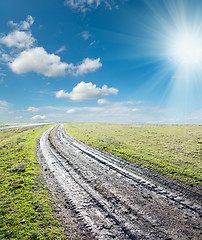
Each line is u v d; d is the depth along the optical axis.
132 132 41.38
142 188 11.87
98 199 10.19
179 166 16.36
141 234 7.11
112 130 47.41
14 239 6.12
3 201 8.76
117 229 7.43
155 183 12.77
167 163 17.30
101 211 8.88
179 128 44.41
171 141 28.22
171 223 7.94
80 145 27.39
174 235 7.10
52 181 12.77
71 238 6.68
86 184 12.45
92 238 6.81
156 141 28.92
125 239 6.79
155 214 8.66
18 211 7.97
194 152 21.06
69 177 13.78
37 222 7.33
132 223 7.88
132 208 9.22
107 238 6.82
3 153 18.72
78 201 9.91
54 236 6.59
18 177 12.25
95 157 20.16
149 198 10.42
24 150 21.11
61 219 7.95
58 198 10.16
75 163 17.73
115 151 22.94
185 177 13.78
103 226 7.62
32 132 43.03
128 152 22.12
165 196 10.72
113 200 10.10
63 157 20.05
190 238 6.93
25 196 9.53
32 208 8.36
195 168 15.67
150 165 16.94
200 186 12.15
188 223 7.98
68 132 45.44
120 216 8.45
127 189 11.67
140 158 19.34
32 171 13.88
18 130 55.19
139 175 14.42
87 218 8.22
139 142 28.62
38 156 19.84
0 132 49.28
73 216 8.38
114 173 14.88
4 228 6.66
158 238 6.89
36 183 11.74
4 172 13.05
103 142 29.25
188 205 9.66
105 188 11.78
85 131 46.59
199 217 8.49
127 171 15.41
